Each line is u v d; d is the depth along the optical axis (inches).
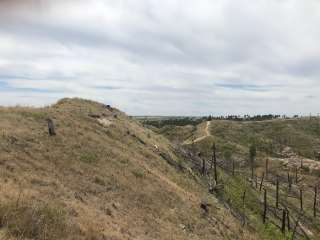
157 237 922.7
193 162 2677.2
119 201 1051.9
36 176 875.4
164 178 1598.2
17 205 575.5
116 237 711.7
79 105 2107.5
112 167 1285.7
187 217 1286.9
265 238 2118.6
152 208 1158.3
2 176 779.4
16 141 1081.4
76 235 598.2
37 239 517.3
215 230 1374.3
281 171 6402.6
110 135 1753.2
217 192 2298.2
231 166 5684.1
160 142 2485.2
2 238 470.0
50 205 667.4
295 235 3078.2
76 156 1206.9
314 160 7544.3
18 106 1529.3
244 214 2247.8
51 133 1273.4
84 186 1008.9
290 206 4065.0
